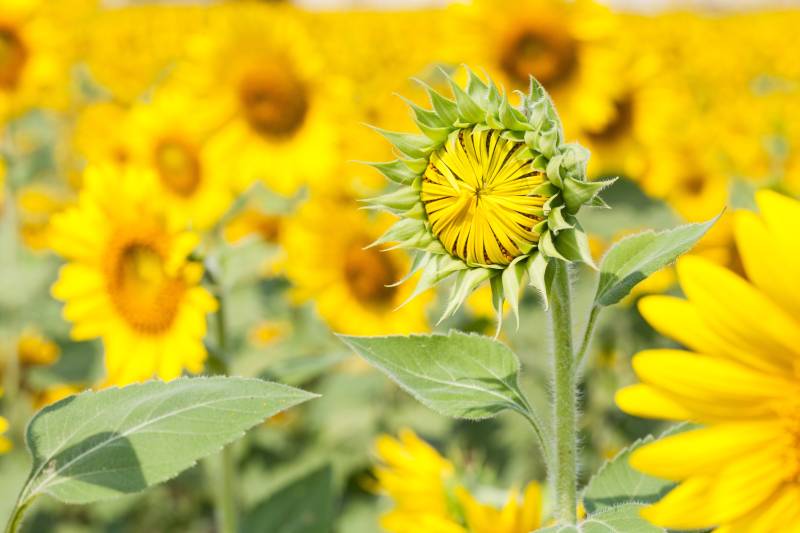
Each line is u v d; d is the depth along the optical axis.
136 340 4.19
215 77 6.39
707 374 1.50
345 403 6.33
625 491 2.19
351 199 6.24
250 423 1.84
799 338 1.49
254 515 4.25
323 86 6.48
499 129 2.06
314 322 6.11
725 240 5.02
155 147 5.86
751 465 1.52
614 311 6.00
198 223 5.75
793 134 8.59
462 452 4.48
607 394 6.00
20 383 6.39
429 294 5.78
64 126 9.41
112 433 1.88
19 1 6.75
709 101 16.16
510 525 2.75
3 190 6.88
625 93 6.80
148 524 6.11
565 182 1.98
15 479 5.80
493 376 2.12
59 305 6.64
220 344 4.39
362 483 5.67
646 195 6.91
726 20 31.70
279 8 7.12
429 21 32.38
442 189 2.08
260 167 6.35
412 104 2.14
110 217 4.24
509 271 2.02
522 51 6.34
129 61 20.58
